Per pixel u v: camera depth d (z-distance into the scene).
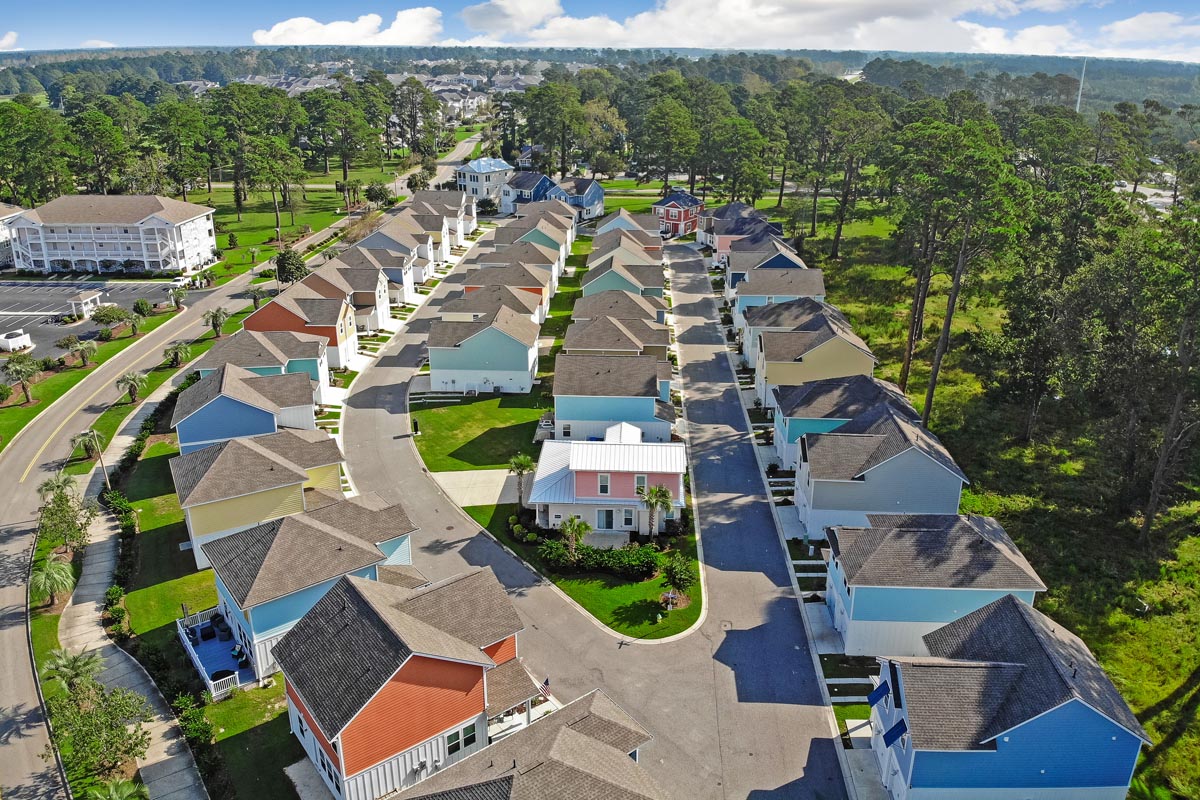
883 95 176.88
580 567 46.44
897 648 39.72
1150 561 47.59
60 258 103.94
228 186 160.62
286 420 60.41
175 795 32.25
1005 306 82.50
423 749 32.59
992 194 55.16
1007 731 29.84
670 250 120.12
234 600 37.53
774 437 61.03
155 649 40.00
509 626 35.75
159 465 58.03
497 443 61.78
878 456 47.72
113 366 75.62
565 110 163.38
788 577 46.06
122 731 32.34
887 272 97.81
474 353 70.00
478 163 151.50
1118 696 31.77
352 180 152.38
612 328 70.88
